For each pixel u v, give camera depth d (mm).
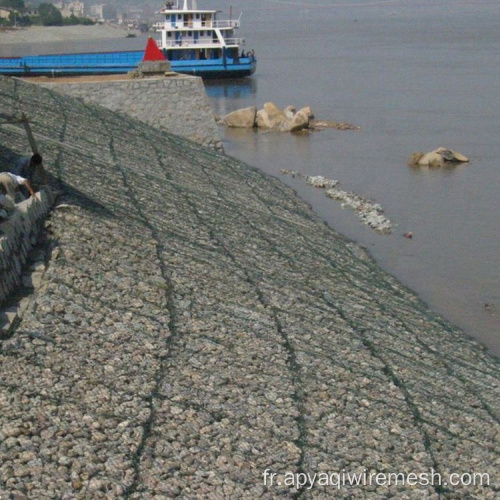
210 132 41906
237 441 12773
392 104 67750
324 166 44062
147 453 11805
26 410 11820
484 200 36500
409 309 22547
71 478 10812
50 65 66625
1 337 13484
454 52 125000
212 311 17172
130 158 30672
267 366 15352
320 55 127438
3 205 16531
